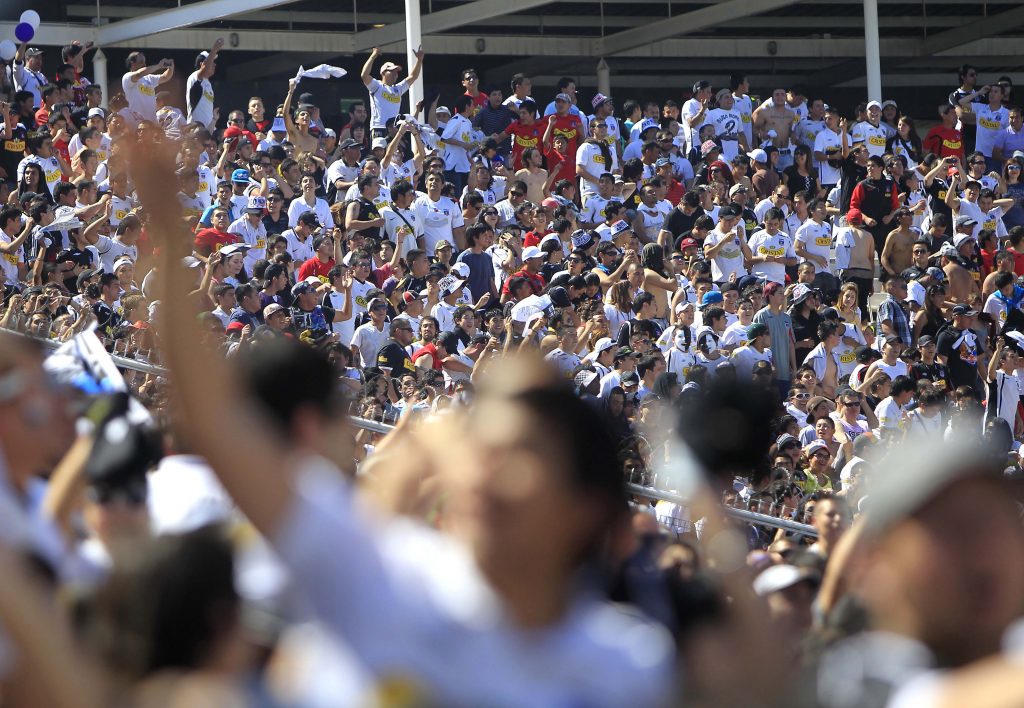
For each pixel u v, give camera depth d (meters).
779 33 86.94
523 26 81.88
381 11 79.12
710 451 8.31
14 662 5.73
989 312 53.31
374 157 54.62
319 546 6.06
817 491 31.39
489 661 6.18
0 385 10.27
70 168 49.34
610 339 42.16
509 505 6.22
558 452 6.30
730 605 8.56
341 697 6.42
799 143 65.00
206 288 38.72
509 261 48.53
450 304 45.03
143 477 11.09
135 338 29.36
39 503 10.58
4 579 5.51
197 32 76.19
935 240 58.41
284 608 8.16
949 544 5.55
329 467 8.48
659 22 80.25
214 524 8.41
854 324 50.91
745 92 64.88
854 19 85.31
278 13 77.12
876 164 57.62
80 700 5.49
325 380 8.62
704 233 53.81
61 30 71.88
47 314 31.92
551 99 86.69
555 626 6.43
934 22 86.50
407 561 6.27
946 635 5.62
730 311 47.59
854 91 89.62
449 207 52.03
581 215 58.34
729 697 7.95
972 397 44.19
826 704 6.27
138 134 6.11
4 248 41.25
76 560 10.39
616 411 37.47
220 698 7.49
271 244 45.88
